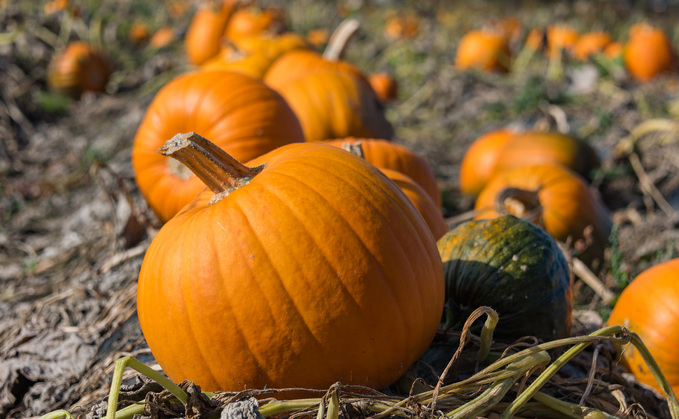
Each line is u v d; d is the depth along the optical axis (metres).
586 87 9.20
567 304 2.65
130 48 11.93
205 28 9.67
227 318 1.99
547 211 4.28
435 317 2.22
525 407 2.19
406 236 2.12
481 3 21.38
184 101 3.76
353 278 1.99
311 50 6.68
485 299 2.57
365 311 2.01
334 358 2.02
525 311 2.54
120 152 6.60
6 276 4.31
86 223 5.04
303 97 4.83
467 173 5.97
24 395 2.91
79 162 6.53
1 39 8.51
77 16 10.75
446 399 2.07
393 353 2.09
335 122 4.78
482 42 10.79
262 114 3.74
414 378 2.30
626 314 2.84
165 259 2.09
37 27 10.20
